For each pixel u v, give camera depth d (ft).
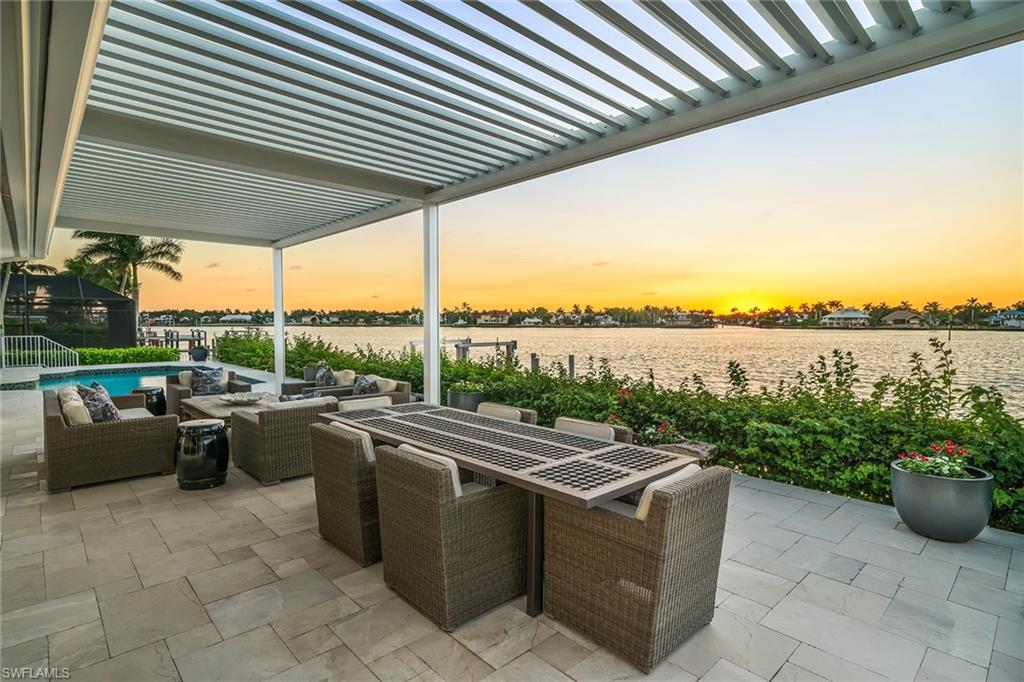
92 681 6.54
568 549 7.58
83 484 14.17
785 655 7.08
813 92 10.74
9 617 7.98
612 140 14.16
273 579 9.19
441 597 7.59
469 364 25.36
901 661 6.97
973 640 7.42
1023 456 10.70
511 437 10.25
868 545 10.51
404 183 20.20
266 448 14.35
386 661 6.95
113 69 10.59
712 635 7.52
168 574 9.36
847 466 13.32
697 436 15.97
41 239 25.32
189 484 13.98
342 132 14.43
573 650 7.20
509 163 17.34
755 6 8.40
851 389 14.14
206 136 14.90
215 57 10.14
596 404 18.01
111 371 48.26
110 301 60.80
